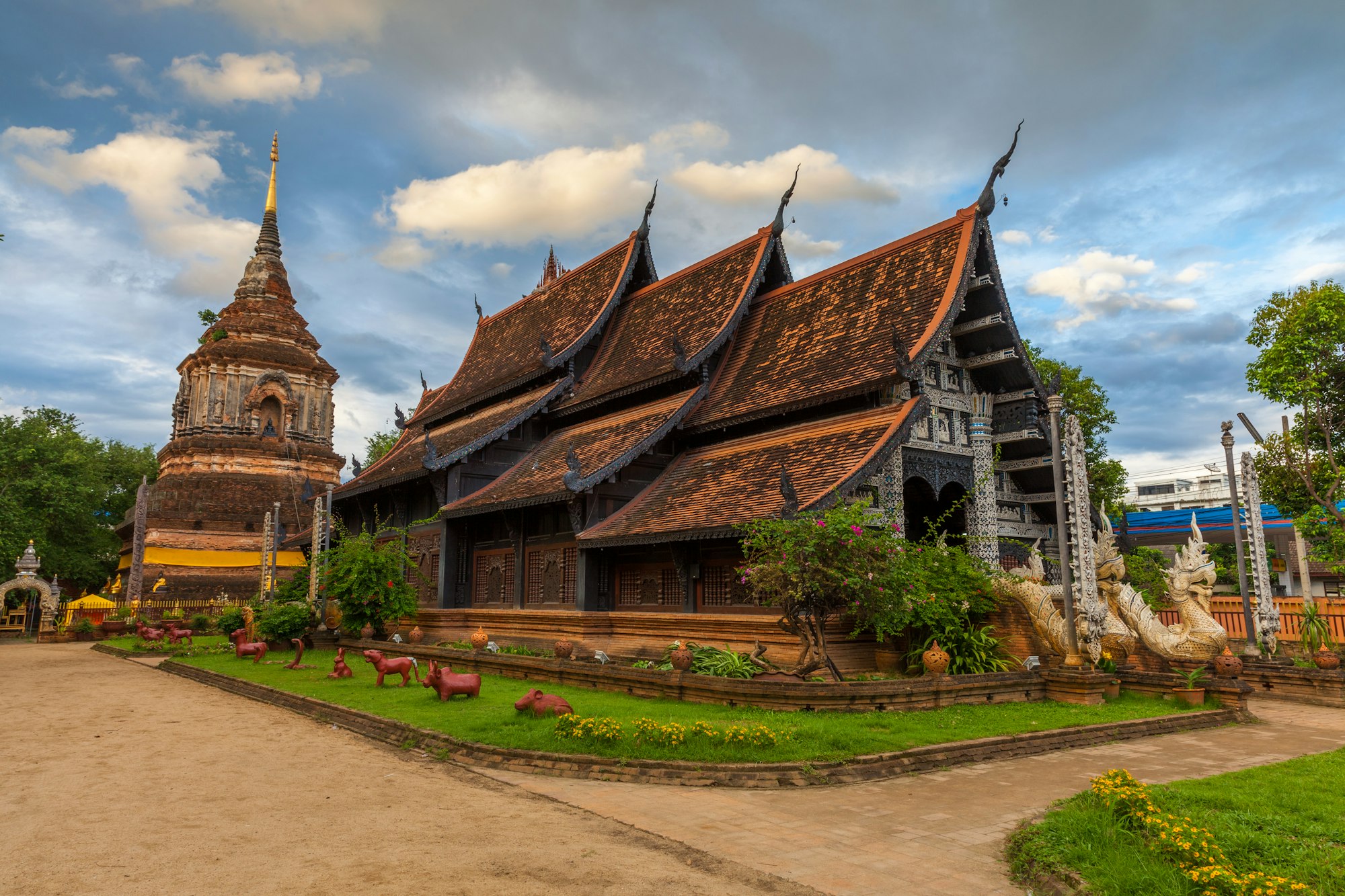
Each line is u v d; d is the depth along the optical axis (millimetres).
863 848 7301
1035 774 10172
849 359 20578
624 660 19266
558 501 20906
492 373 32719
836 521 14000
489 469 26234
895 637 17281
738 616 17719
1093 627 15656
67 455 45781
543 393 27656
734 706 13477
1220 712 14406
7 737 12977
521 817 8242
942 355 21547
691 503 19484
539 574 23375
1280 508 27344
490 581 25469
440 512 25250
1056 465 16328
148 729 13656
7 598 41938
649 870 6738
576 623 20844
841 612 15867
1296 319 23891
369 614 25578
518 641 22953
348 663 22281
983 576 17719
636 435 22672
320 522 30125
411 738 11922
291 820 8203
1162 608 24844
